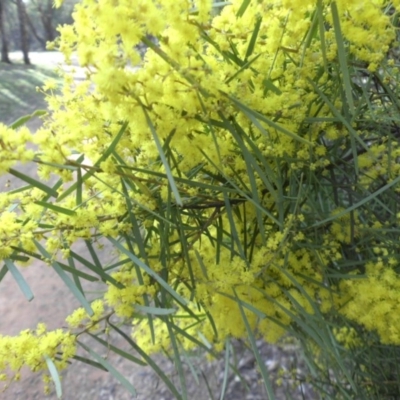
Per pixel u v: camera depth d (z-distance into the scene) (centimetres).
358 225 45
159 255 38
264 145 36
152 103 29
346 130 39
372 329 47
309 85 37
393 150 43
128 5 26
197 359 92
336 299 45
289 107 34
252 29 34
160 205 36
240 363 90
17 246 34
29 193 37
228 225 45
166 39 28
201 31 31
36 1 309
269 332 46
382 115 43
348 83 28
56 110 35
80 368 96
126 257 43
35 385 93
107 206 37
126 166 32
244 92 32
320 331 38
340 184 44
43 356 35
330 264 46
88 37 29
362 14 30
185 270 41
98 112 34
